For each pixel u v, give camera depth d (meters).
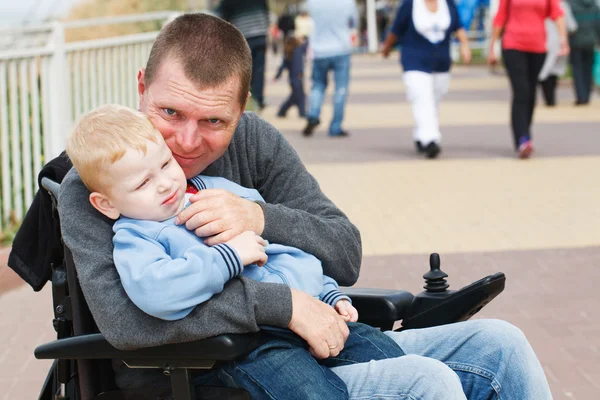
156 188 2.28
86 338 2.25
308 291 2.49
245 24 13.88
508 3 9.41
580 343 4.48
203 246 2.23
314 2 11.52
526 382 2.37
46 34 7.29
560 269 5.69
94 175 2.24
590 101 15.91
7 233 6.52
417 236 6.49
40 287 2.60
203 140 2.40
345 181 8.52
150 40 9.04
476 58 26.91
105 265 2.25
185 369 2.23
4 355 4.54
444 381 2.21
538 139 11.12
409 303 2.76
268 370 2.30
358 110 15.23
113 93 8.26
